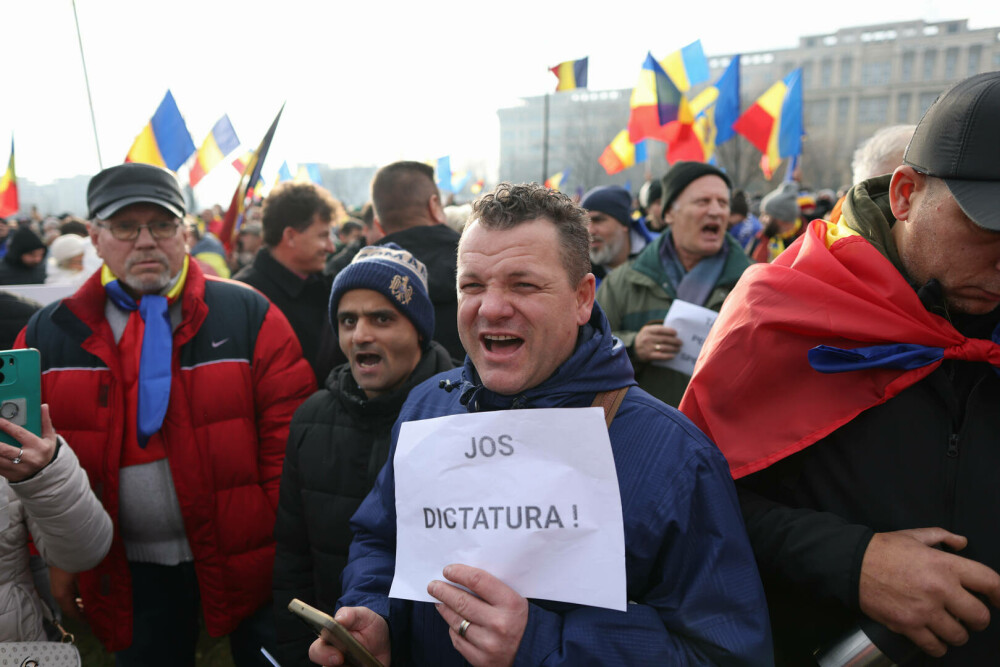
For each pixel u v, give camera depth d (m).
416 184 2.91
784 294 1.34
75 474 1.67
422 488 1.23
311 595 1.90
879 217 1.32
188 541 2.14
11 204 7.01
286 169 9.48
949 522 1.18
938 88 56.31
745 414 1.35
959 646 1.16
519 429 1.16
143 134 4.41
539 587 1.10
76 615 2.19
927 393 1.22
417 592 1.19
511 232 1.11
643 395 1.21
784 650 1.41
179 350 2.13
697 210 2.89
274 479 2.23
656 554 1.12
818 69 58.88
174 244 2.15
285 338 2.33
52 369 2.08
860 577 1.12
